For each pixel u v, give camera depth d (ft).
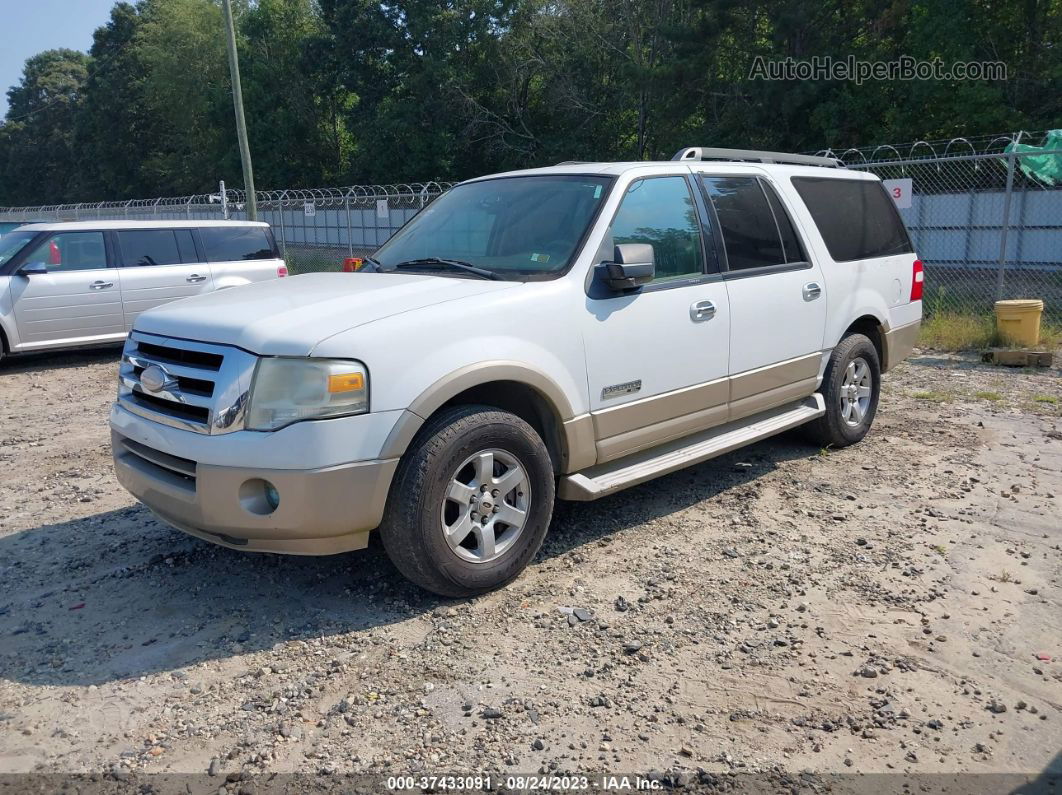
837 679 11.09
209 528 12.09
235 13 183.42
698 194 16.78
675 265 15.93
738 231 17.42
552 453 14.33
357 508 11.80
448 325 12.60
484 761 9.51
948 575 13.99
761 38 95.04
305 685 11.02
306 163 171.12
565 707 10.50
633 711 10.42
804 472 19.26
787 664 11.43
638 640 12.05
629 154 126.62
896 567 14.33
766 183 18.58
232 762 9.56
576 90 124.16
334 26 142.82
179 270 38.50
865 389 21.20
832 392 19.89
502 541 13.44
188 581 14.19
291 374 11.55
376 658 11.64
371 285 14.01
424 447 12.23
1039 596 13.25
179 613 13.07
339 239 118.21
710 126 98.53
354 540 12.18
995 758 9.57
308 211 79.25
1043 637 12.08
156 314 13.79
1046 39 79.71
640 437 15.29
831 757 9.59
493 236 15.71
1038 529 15.79
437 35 131.54
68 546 15.88
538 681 11.05
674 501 17.57
